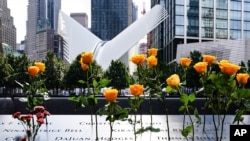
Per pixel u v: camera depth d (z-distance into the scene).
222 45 56.12
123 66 45.97
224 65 3.70
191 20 72.06
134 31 51.16
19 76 40.75
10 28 166.38
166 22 79.12
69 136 6.02
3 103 12.34
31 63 43.47
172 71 49.88
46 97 5.78
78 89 51.31
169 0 76.19
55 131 6.37
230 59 55.59
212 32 73.88
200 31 72.62
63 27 51.12
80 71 42.97
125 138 5.94
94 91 4.57
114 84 45.31
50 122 7.19
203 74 3.99
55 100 12.89
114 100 3.72
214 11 73.94
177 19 71.06
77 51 50.59
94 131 6.41
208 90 3.83
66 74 44.06
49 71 44.84
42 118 4.28
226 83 3.71
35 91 5.61
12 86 42.50
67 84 43.97
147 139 5.87
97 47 51.88
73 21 51.47
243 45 55.12
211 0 73.69
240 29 76.44
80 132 6.32
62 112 12.75
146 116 8.07
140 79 5.31
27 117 4.25
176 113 12.35
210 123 7.04
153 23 50.88
